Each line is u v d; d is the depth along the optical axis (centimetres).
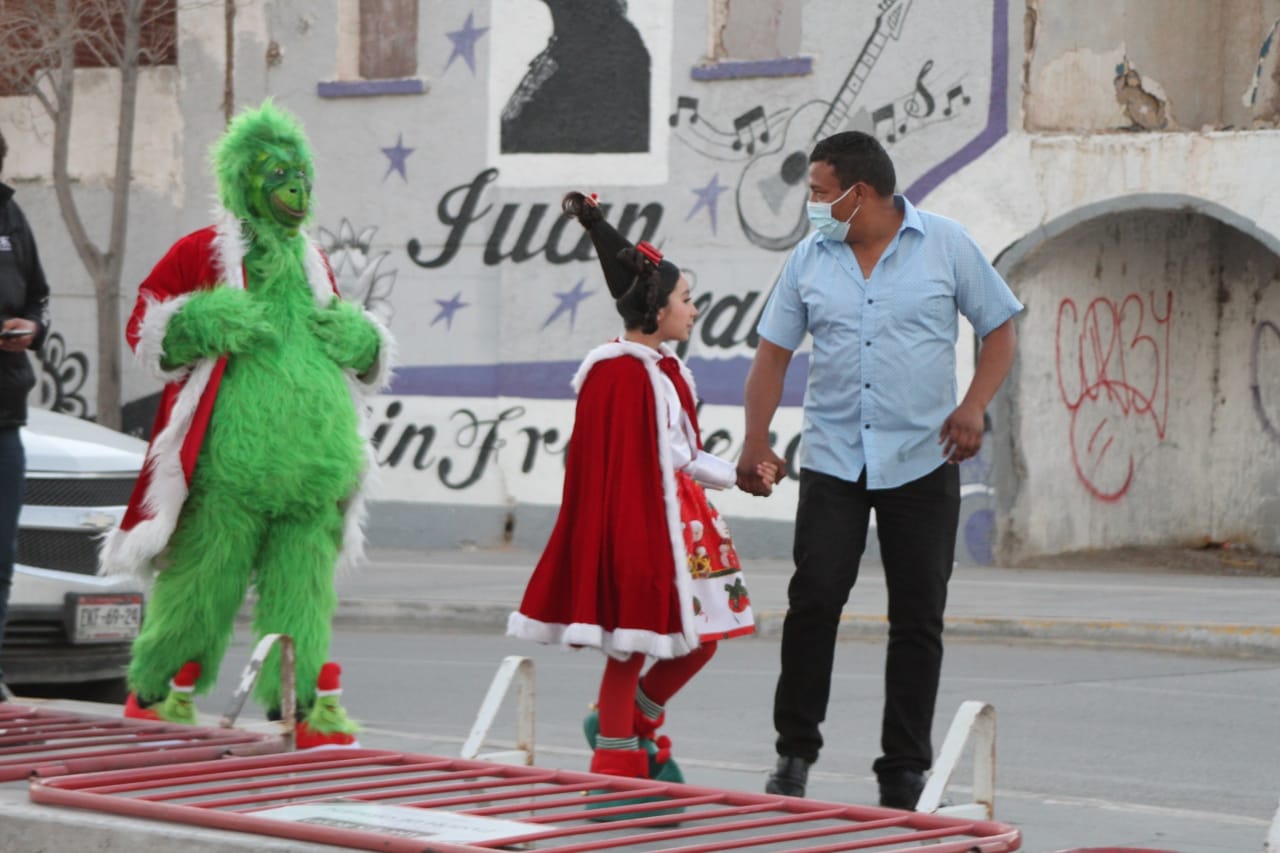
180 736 992
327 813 748
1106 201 2998
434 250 3497
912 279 1067
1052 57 3073
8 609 1382
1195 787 1305
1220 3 3253
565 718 1625
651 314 1034
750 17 3350
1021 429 3052
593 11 3366
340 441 1180
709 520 1047
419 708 1688
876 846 703
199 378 1156
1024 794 1251
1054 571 2983
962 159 3088
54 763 872
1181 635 2197
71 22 3400
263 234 1194
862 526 1078
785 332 1105
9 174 3828
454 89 3478
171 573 1174
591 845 694
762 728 1580
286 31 3609
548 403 3412
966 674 1947
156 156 3709
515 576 2888
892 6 3128
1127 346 3262
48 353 3788
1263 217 2905
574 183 3388
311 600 1181
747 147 3247
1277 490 3269
